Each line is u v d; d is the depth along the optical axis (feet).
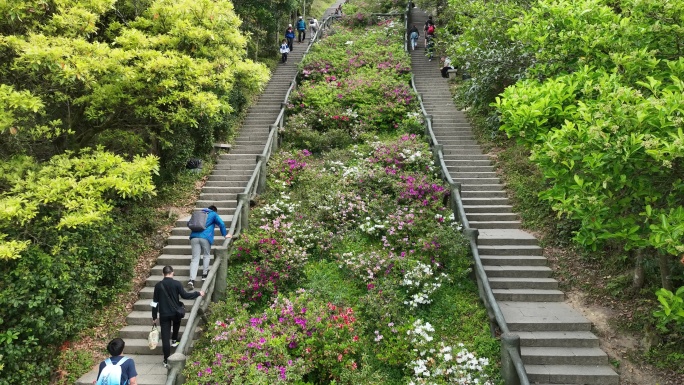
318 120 44.65
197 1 28.14
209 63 27.66
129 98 26.61
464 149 40.45
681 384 18.56
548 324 21.85
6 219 18.52
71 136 28.14
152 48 27.35
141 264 28.19
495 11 38.60
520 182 34.06
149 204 33.37
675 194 15.16
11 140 22.85
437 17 76.23
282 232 28.30
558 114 18.01
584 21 21.02
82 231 23.67
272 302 24.23
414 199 31.01
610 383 19.15
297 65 60.08
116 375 15.62
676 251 13.37
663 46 18.97
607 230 16.79
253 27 61.93
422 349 20.15
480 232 29.66
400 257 25.68
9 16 22.39
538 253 27.32
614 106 14.51
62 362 21.26
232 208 33.96
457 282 25.05
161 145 34.91
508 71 37.42
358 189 32.71
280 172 35.83
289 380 18.39
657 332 20.57
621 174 14.76
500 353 20.38
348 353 19.97
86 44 21.66
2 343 19.25
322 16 105.91
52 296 20.79
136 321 23.95
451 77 57.31
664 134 13.92
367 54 61.77
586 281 24.98
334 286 25.22
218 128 43.39
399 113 45.60
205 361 18.98
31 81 23.45
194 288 25.70
